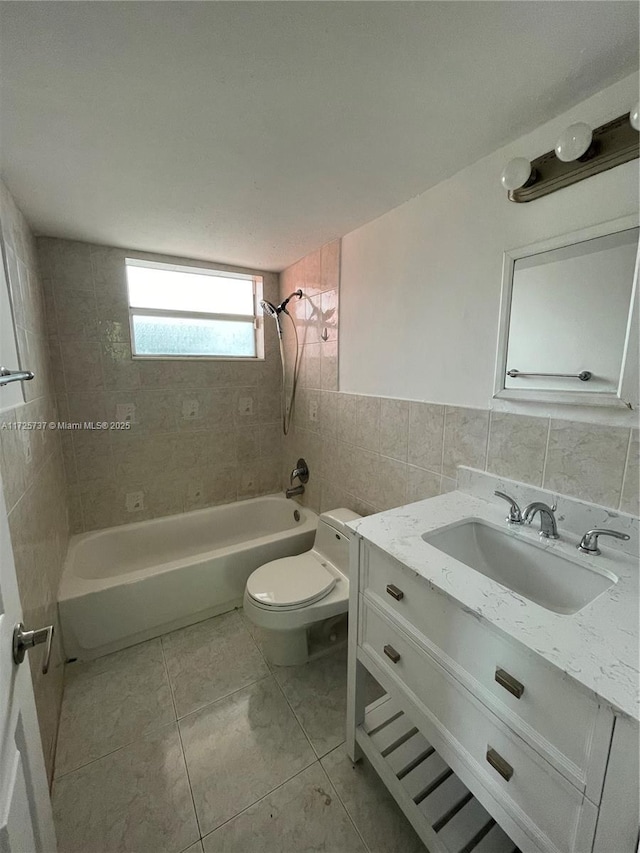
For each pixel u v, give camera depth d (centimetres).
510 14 73
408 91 94
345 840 107
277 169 131
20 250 155
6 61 82
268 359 278
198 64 85
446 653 87
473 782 82
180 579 193
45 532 152
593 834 61
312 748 134
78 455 222
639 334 92
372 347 184
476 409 135
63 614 166
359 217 172
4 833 52
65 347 210
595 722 60
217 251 221
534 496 119
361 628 118
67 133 110
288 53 82
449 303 142
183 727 142
